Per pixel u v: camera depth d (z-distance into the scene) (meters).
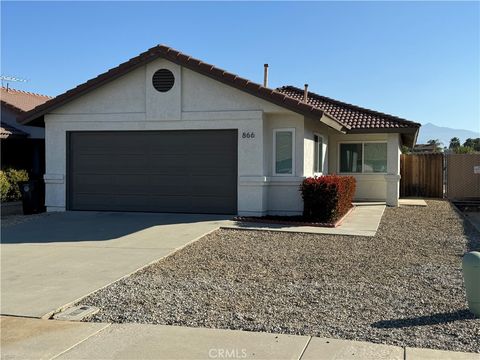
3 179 19.91
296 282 7.85
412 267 8.88
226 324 5.97
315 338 5.49
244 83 14.41
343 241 11.36
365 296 7.09
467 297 6.36
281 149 15.30
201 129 15.26
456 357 4.94
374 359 4.92
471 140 78.25
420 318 6.14
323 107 22.11
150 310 6.49
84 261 9.31
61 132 16.23
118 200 15.98
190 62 14.84
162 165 15.64
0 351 5.24
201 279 8.03
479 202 23.34
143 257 9.59
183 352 5.17
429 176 25.38
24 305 6.71
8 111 23.00
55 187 16.33
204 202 15.33
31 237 11.84
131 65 15.25
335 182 13.75
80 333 5.73
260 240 11.40
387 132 19.23
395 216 16.41
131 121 15.72
